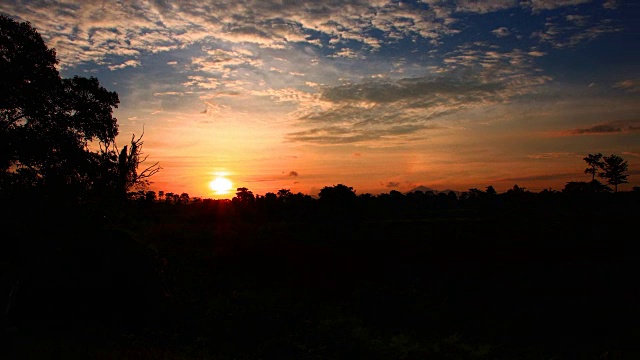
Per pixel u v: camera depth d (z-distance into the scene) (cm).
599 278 2402
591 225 4050
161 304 1642
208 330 1476
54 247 1495
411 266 2997
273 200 7612
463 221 5347
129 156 3095
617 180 9544
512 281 2456
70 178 2564
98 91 2828
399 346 1445
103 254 1597
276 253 3086
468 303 2080
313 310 1886
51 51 2639
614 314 1794
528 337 1571
